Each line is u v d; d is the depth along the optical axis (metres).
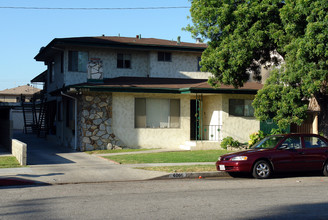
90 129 22.08
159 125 23.58
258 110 16.27
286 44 15.70
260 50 17.38
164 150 22.28
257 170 13.41
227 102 23.78
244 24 16.50
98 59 23.30
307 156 13.77
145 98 23.28
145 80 26.02
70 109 24.86
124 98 22.81
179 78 28.36
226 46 16.80
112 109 22.56
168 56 29.02
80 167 15.39
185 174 13.93
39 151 22.44
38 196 9.98
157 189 11.12
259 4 16.41
